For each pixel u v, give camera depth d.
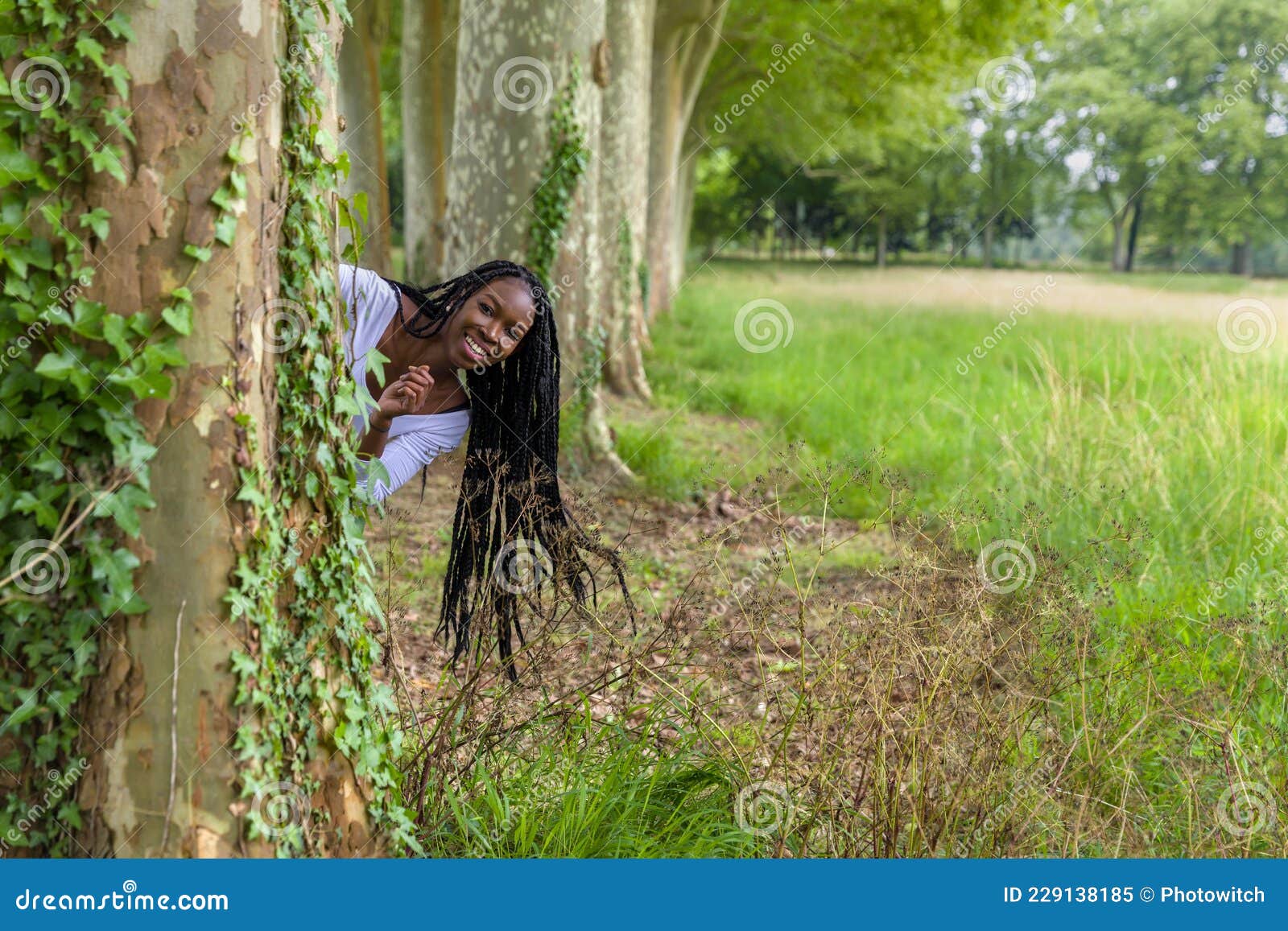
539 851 2.97
